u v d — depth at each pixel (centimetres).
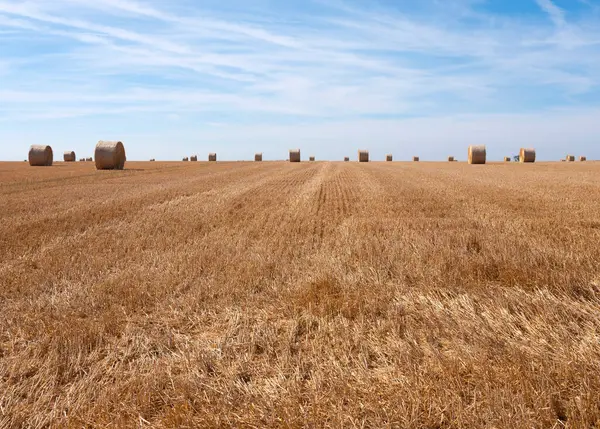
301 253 965
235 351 508
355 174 3706
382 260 840
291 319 600
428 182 2794
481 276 717
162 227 1315
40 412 406
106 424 383
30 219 1434
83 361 499
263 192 2308
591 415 350
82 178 3194
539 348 458
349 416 369
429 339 511
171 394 428
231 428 372
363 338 520
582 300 581
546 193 2056
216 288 722
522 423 340
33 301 696
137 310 651
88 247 1054
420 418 369
